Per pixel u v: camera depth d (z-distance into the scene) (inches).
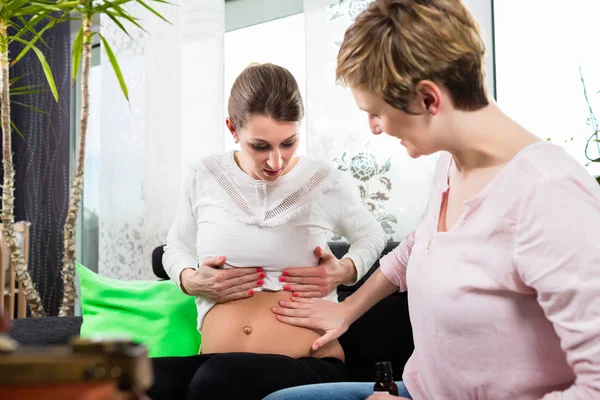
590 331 32.7
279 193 72.4
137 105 126.5
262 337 67.2
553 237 34.1
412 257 44.9
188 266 75.2
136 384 16.5
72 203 110.4
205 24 118.4
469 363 40.1
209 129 117.0
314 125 104.3
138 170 125.8
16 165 155.1
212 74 117.0
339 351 70.7
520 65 97.7
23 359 16.2
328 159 103.0
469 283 38.9
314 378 61.6
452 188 43.9
